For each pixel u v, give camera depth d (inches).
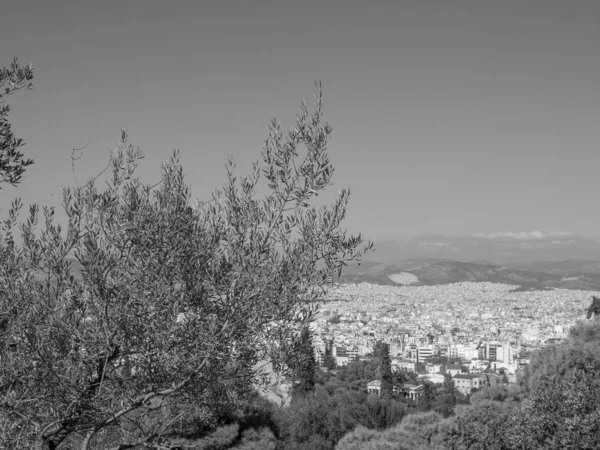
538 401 379.6
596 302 1021.2
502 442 395.9
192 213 252.4
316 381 2050.9
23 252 247.9
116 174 261.4
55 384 225.3
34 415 228.2
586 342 580.4
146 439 266.2
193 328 233.3
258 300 244.4
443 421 668.1
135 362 238.2
